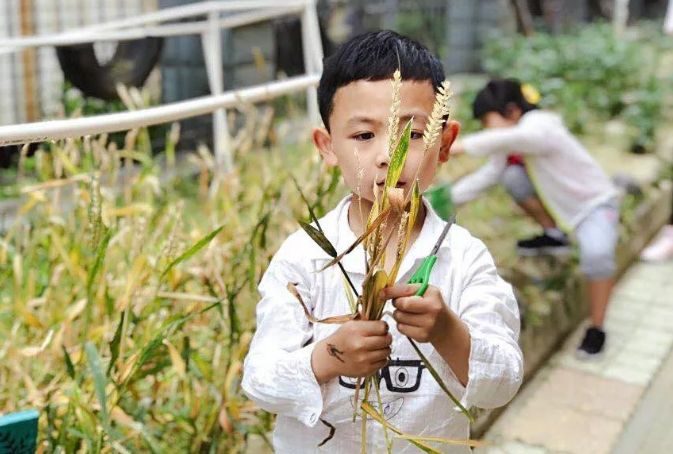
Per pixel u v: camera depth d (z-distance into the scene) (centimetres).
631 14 1459
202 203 309
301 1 355
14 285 242
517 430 291
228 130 355
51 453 184
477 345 129
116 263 263
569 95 700
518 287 361
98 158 251
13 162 414
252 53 582
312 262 146
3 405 212
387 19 915
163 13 353
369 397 141
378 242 120
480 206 466
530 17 1026
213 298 218
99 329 210
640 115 635
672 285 433
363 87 137
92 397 200
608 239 346
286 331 144
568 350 358
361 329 123
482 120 370
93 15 560
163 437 225
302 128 382
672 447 284
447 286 144
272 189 279
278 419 152
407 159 136
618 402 313
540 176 356
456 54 917
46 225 253
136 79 338
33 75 535
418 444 128
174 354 193
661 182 545
